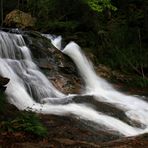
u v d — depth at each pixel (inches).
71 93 703.1
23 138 399.9
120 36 1023.0
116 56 961.5
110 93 759.7
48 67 740.7
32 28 1016.2
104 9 1078.4
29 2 1165.7
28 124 423.8
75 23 959.6
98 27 994.1
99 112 580.4
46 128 454.6
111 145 414.9
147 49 1032.2
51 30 963.3
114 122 546.9
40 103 606.9
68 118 523.2
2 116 465.7
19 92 605.3
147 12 1058.7
